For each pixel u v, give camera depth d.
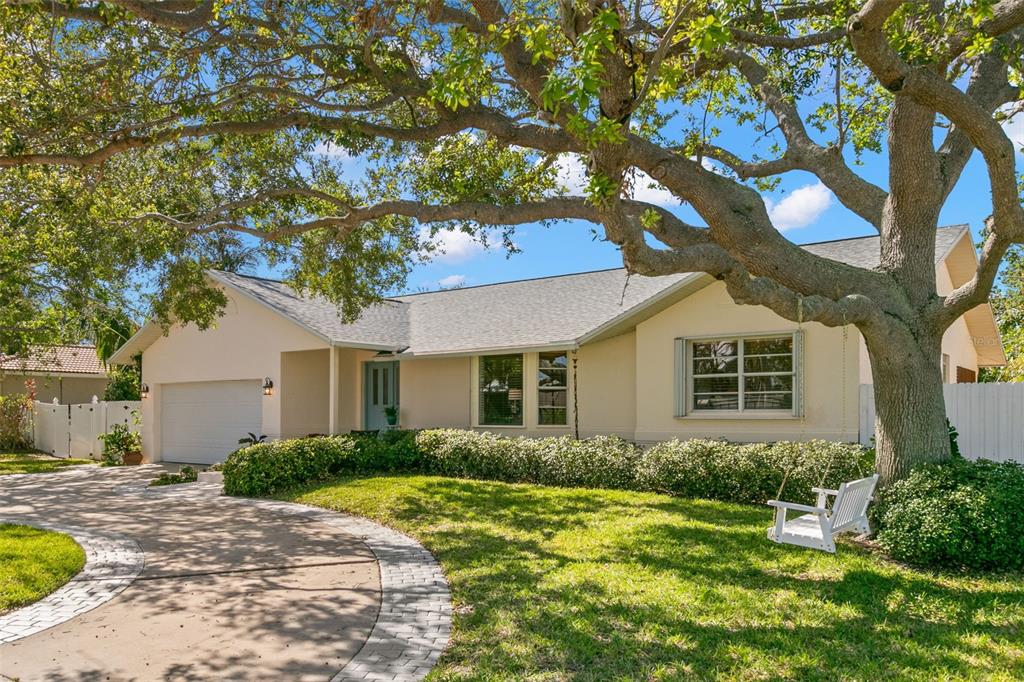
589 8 6.17
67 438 24.53
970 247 14.88
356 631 5.98
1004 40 8.98
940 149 9.45
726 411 13.78
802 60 10.69
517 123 10.76
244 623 6.21
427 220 9.77
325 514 11.44
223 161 12.05
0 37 8.29
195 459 20.52
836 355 12.59
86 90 8.79
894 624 5.85
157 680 5.03
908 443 8.46
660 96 6.94
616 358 15.60
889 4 5.99
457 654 5.42
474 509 11.06
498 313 18.42
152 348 21.67
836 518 7.23
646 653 5.27
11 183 11.04
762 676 4.88
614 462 12.79
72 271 14.14
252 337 18.70
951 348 16.22
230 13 8.76
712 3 7.61
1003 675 4.84
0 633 5.98
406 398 18.61
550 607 6.30
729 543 8.48
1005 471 7.93
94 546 9.18
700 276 13.12
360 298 15.39
